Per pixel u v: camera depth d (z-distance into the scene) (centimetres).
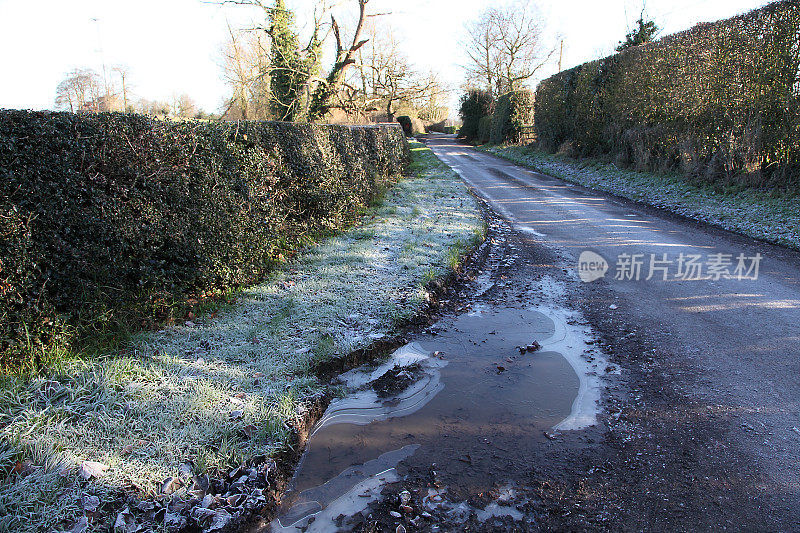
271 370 406
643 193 1294
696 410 361
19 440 291
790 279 626
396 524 269
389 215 1043
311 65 1698
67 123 383
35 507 254
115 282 432
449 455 327
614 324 527
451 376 436
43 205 366
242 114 1734
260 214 637
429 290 616
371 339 474
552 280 689
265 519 275
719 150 1196
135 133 443
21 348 356
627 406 376
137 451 300
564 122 2198
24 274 358
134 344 423
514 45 4075
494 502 282
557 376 430
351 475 311
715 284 623
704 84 1241
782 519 257
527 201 1327
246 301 548
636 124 1598
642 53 1557
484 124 3772
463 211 1099
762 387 383
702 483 287
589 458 318
